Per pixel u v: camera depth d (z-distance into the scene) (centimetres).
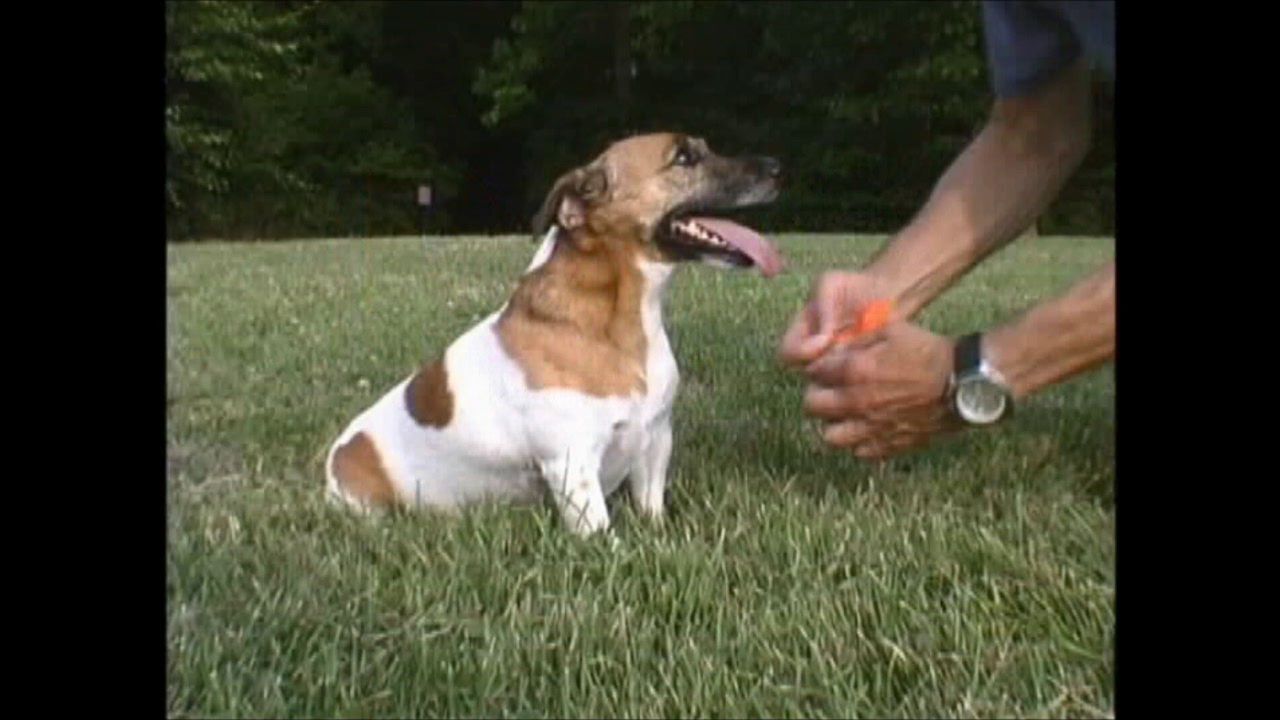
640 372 118
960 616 92
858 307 106
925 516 111
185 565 97
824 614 93
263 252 346
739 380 163
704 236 120
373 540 110
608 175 118
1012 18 106
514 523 114
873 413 102
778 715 84
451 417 121
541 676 89
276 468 132
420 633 92
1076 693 83
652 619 95
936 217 112
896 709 84
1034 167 111
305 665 88
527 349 118
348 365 176
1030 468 121
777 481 125
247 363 175
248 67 559
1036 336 96
